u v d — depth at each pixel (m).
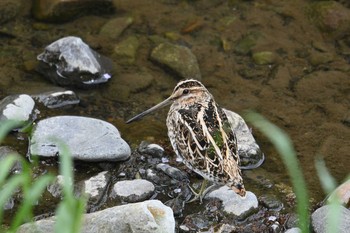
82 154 11.48
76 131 11.84
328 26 14.88
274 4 15.58
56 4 14.59
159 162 11.87
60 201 10.88
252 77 13.84
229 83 13.67
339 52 14.47
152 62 14.01
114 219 9.69
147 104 13.15
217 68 14.03
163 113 13.02
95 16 15.06
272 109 13.09
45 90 13.11
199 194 11.11
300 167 11.87
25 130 12.24
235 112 12.96
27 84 13.29
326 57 14.32
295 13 15.31
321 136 12.50
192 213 10.88
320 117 12.94
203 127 10.77
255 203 10.92
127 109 13.02
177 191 11.27
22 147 11.91
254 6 15.56
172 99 11.77
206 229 10.54
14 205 10.77
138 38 14.60
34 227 9.69
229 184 10.29
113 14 15.16
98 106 13.05
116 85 13.47
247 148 11.91
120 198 10.98
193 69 13.73
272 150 12.23
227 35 14.80
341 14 14.95
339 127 12.70
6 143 11.95
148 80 13.57
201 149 10.60
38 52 14.02
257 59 14.22
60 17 14.73
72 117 12.08
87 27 14.79
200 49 14.45
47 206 10.80
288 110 13.06
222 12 15.39
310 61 14.23
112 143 11.71
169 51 14.01
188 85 11.60
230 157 10.46
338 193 10.92
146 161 11.84
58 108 12.89
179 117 11.09
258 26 15.04
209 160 10.48
